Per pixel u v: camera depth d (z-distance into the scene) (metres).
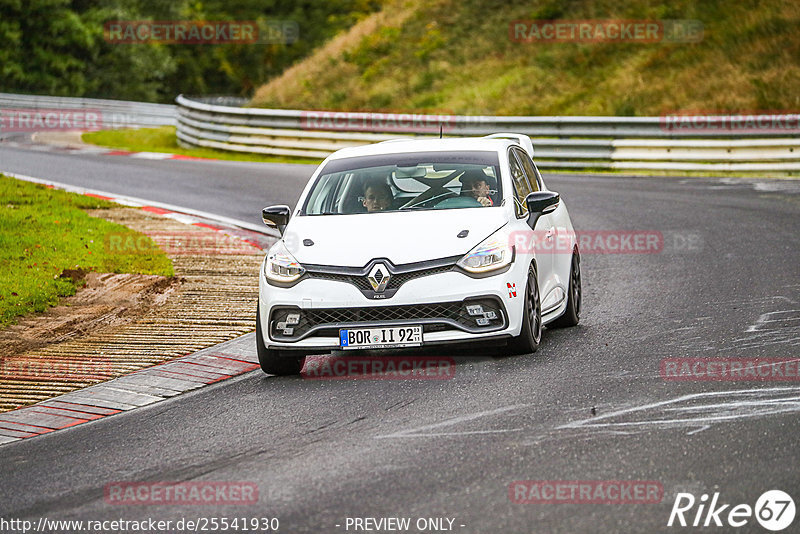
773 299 35.91
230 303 39.75
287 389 27.61
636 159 84.00
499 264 28.17
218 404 26.62
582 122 87.81
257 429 23.86
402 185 31.48
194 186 77.56
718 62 106.31
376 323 27.69
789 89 95.62
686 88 103.12
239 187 76.62
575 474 19.02
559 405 23.81
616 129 86.31
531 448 20.72
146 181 80.69
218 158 104.00
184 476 20.77
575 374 26.75
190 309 38.88
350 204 31.17
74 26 197.50
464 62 130.38
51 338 35.22
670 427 21.59
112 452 23.08
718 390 24.41
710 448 20.09
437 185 31.30
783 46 104.12
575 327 33.62
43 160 96.12
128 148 114.25
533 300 29.70
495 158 32.53
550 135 89.88
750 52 105.69
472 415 23.44
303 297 28.09
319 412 24.83
